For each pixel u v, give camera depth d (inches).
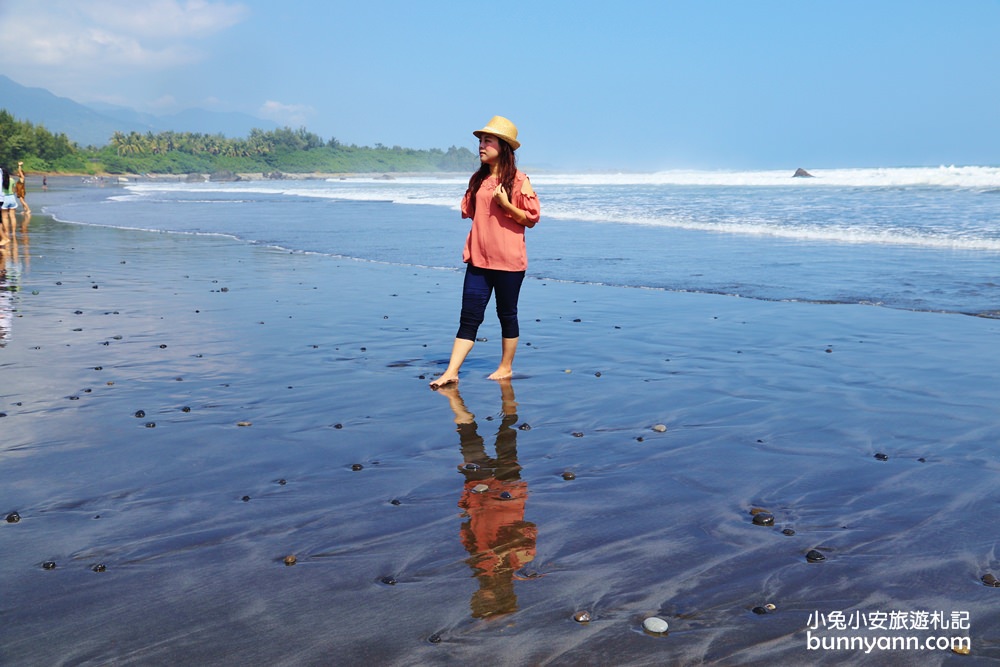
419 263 515.2
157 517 130.2
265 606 101.3
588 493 140.9
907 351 255.0
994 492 138.9
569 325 309.6
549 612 100.0
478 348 272.5
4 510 133.2
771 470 151.9
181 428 179.9
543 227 728.3
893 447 164.6
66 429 178.5
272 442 170.4
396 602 102.5
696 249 540.4
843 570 110.8
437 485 145.3
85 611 100.1
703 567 112.0
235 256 559.5
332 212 1066.1
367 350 265.7
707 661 89.3
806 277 411.2
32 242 665.6
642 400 203.2
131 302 362.9
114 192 2137.1
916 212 738.2
